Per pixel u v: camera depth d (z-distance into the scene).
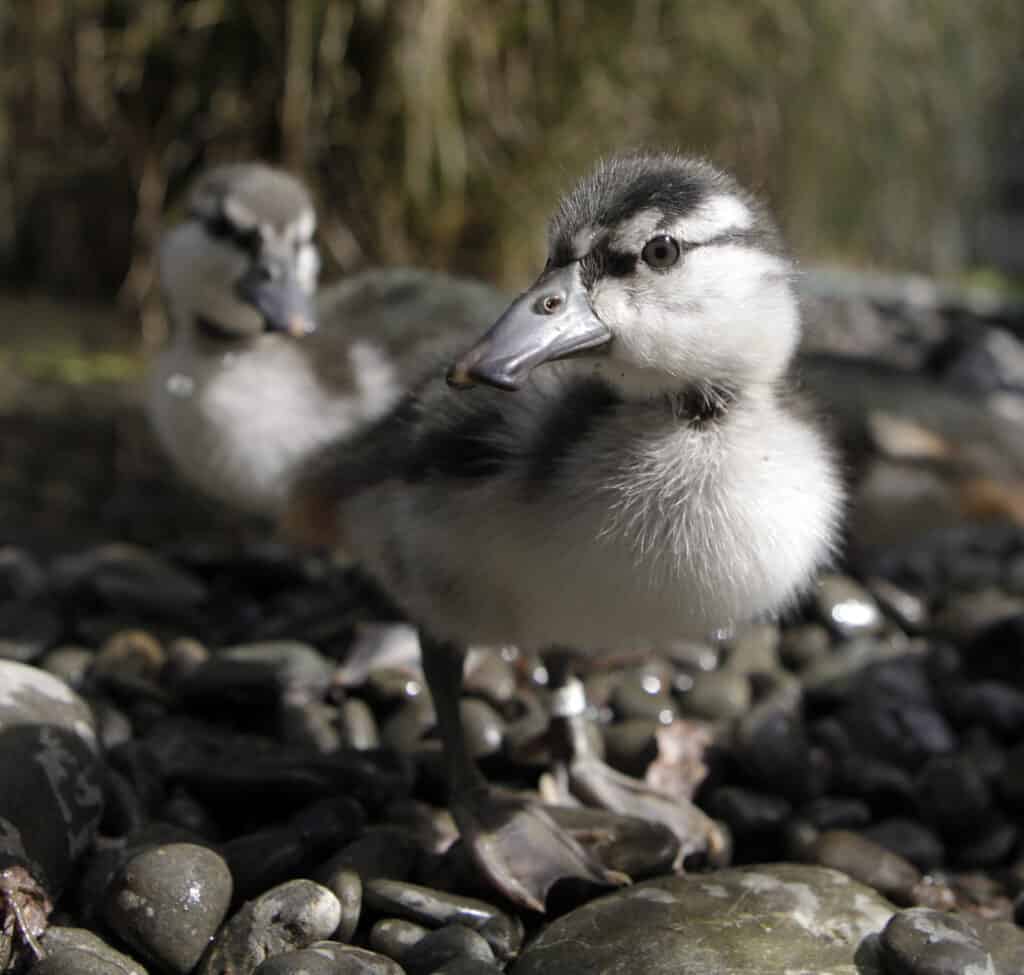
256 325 0.35
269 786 0.23
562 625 0.22
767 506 0.21
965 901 0.23
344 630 0.30
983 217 0.69
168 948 0.20
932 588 0.34
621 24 0.48
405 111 0.45
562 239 0.21
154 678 0.28
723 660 0.30
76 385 0.45
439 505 0.21
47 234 0.51
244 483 0.35
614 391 0.21
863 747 0.27
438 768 0.25
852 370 0.49
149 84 0.46
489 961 0.20
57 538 0.37
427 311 0.35
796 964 0.19
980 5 0.58
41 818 0.21
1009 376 0.54
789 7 0.51
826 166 0.55
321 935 0.20
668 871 0.22
